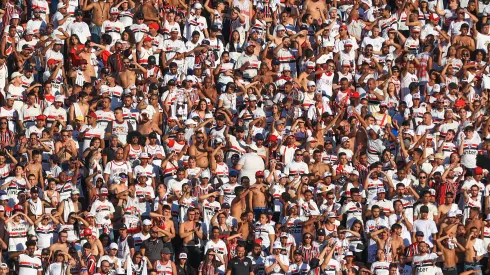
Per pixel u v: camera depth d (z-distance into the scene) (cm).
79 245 7031
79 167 7425
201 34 8669
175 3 8744
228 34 8819
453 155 7719
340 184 7550
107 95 7950
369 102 8169
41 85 8069
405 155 7794
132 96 7950
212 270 6956
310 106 8031
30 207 7175
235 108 8088
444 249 7194
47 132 7706
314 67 8294
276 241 7044
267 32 8506
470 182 7612
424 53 8575
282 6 8925
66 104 8012
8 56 8419
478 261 7250
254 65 8375
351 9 8900
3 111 7931
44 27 8631
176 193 7319
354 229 7206
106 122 7781
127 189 7262
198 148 7562
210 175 7506
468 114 8281
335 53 8512
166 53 8419
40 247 7062
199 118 7900
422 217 7306
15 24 8600
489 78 8500
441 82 8462
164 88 8138
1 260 6975
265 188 7356
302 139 7825
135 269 6931
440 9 9056
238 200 7288
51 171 7531
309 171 7594
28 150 7594
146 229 7069
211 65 8444
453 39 8744
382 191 7375
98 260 6925
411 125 8094
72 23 8538
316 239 7119
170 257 6994
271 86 8244
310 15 8706
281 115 8069
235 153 7681
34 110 7888
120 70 8194
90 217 7069
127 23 8625
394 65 8506
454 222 7275
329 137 7938
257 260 7044
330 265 6962
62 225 7050
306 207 7238
